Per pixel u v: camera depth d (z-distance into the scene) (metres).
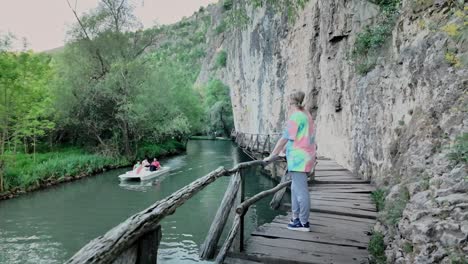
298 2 6.98
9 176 14.63
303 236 4.72
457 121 4.42
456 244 2.60
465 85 4.78
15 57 16.36
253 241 4.52
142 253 1.71
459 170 3.41
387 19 10.38
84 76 23.72
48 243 8.27
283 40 22.31
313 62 16.72
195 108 36.97
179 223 9.38
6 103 14.73
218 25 83.81
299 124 4.68
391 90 7.84
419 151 4.85
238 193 4.61
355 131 10.42
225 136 58.09
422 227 2.95
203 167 21.14
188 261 6.94
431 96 5.73
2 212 11.10
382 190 6.56
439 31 5.88
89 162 19.86
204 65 84.88
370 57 10.43
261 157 19.22
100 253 1.32
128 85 23.62
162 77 27.38
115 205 11.94
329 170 10.98
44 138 25.84
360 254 4.11
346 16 12.72
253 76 32.66
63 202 12.45
